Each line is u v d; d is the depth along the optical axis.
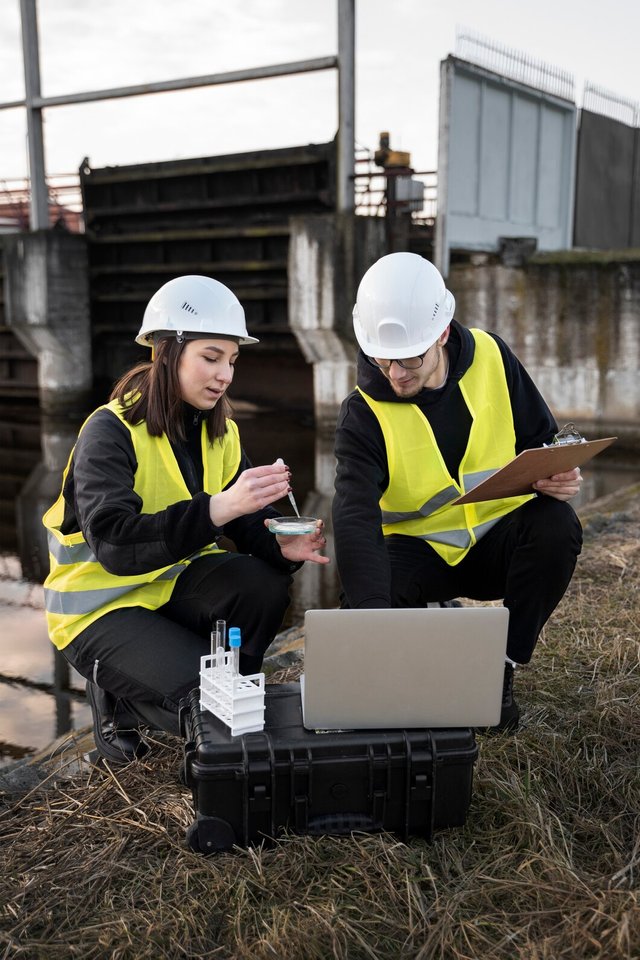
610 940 1.61
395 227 11.46
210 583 2.38
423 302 2.34
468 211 10.85
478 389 2.53
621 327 10.07
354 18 11.06
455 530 2.61
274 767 1.88
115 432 2.29
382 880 1.83
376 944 1.68
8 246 14.35
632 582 3.91
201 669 2.15
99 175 14.09
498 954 1.62
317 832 1.96
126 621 2.31
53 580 2.42
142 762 2.43
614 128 13.12
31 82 14.04
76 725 3.80
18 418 14.37
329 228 10.92
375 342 2.38
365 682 1.91
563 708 2.66
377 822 1.97
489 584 2.66
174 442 2.38
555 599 2.45
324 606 5.29
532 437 2.63
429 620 1.88
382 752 1.93
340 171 11.38
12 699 4.11
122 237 13.95
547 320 10.42
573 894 1.75
